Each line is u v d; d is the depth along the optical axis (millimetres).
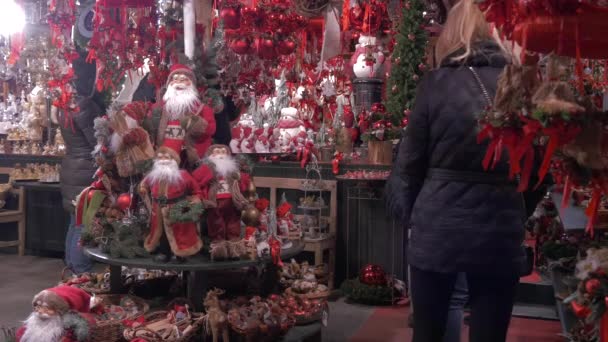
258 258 3084
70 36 4156
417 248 2018
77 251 4844
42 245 6672
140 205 3262
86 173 4883
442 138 1970
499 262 1917
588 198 2809
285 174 5590
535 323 4336
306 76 5199
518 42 1273
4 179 7145
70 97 4176
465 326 4191
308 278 3838
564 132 1226
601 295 1503
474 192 1938
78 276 3986
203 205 2971
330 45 3408
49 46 4133
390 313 4727
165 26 3285
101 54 3512
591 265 1572
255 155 5648
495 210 1931
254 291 3582
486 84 1929
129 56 3504
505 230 1926
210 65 3344
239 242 3062
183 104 3037
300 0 3111
